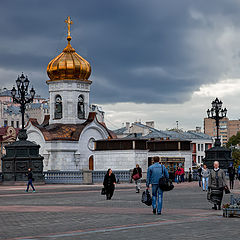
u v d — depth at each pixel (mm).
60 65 73625
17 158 50531
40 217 19234
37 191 40500
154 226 16156
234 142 173500
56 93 74562
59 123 73875
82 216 19438
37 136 71750
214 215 19750
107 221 17719
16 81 50750
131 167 60344
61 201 28359
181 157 63844
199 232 14750
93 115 74562
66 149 70688
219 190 22391
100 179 55875
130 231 15039
